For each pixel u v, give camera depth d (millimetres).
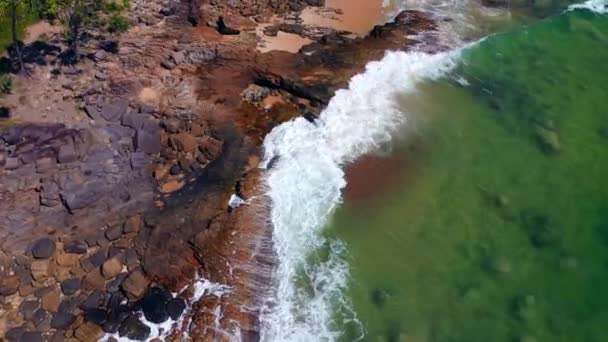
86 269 29047
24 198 31297
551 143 36219
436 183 34375
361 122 37312
